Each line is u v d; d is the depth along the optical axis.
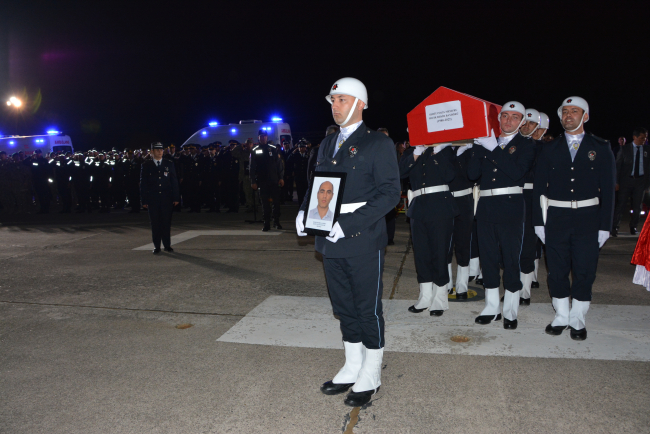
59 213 15.53
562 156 4.10
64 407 3.12
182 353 3.95
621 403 3.03
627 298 5.18
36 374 3.61
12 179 15.74
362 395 3.10
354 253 3.07
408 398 3.16
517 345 3.97
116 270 6.94
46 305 5.31
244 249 8.33
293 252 8.01
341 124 3.14
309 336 4.28
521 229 4.36
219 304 5.26
